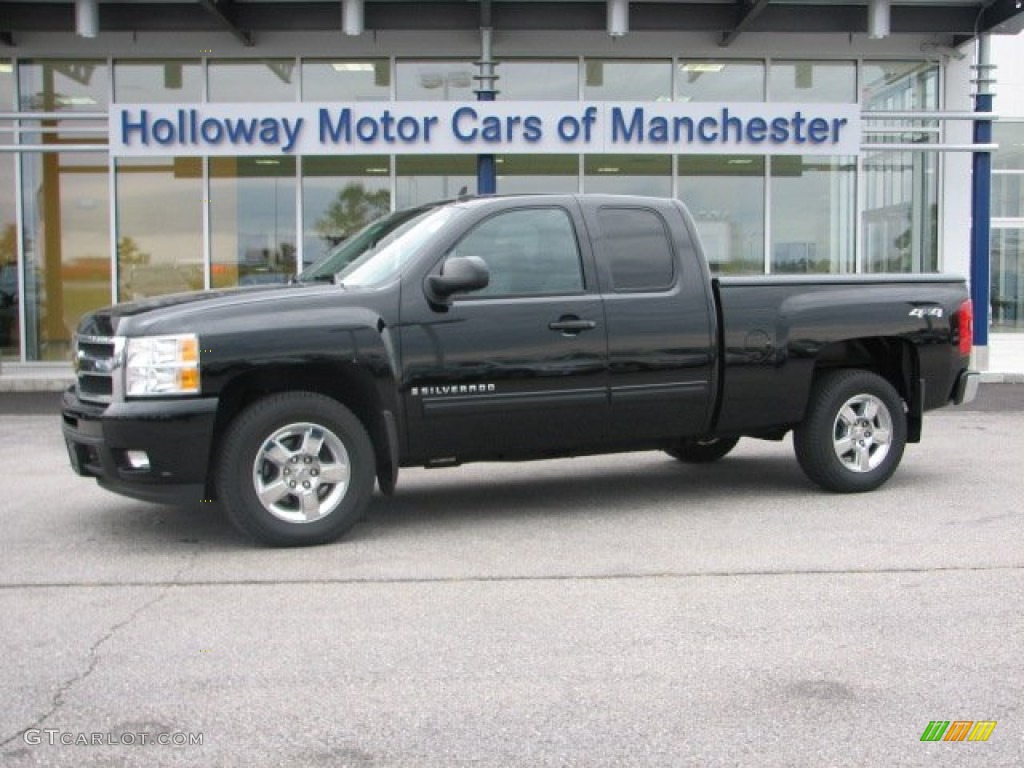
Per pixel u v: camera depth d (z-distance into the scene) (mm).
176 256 16344
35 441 10195
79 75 16078
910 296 7348
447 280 5922
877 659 4172
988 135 15055
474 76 14609
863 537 6109
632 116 14367
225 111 14211
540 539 6137
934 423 11180
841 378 7250
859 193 16469
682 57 16203
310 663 4160
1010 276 18203
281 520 5867
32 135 16219
